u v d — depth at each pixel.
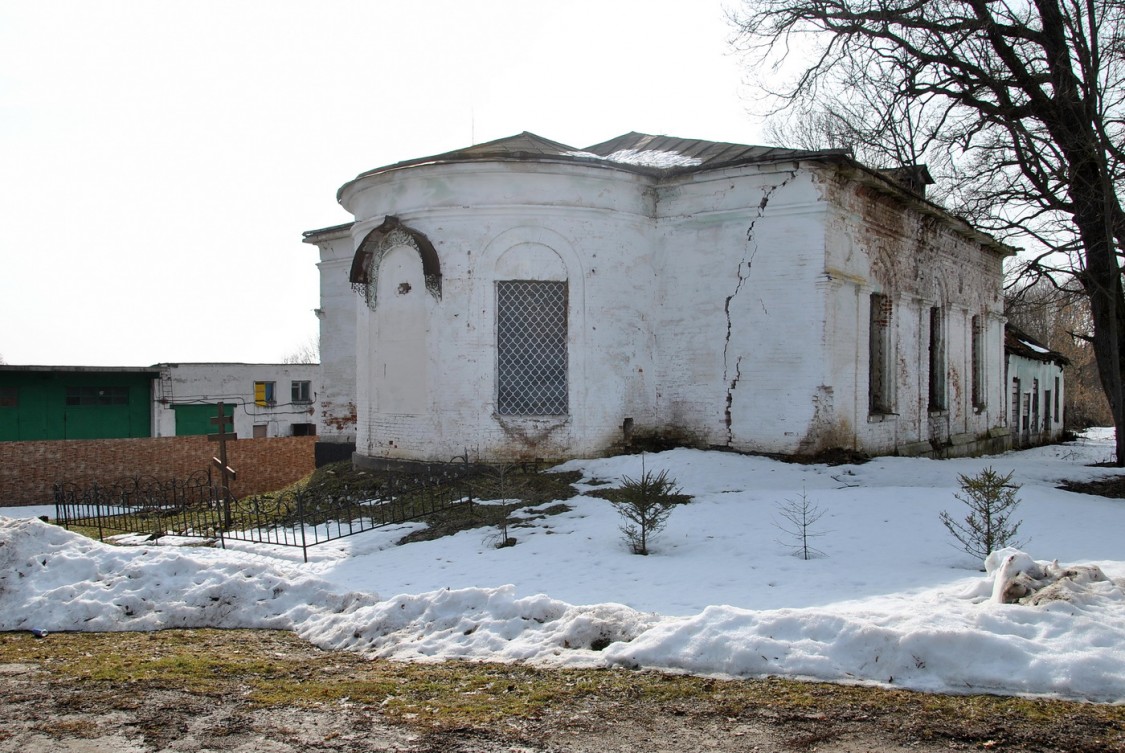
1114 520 11.51
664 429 16.72
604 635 6.84
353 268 16.36
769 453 15.65
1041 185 20.28
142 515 16.02
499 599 7.65
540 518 12.33
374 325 16.62
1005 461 18.55
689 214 16.48
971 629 5.96
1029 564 7.04
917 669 5.81
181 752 5.27
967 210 21.19
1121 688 5.41
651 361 16.70
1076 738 4.90
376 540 11.63
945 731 5.05
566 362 15.70
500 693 6.05
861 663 5.97
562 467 15.09
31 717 6.00
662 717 5.47
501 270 15.47
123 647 7.98
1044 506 12.40
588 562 9.81
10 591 9.83
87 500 16.33
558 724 5.45
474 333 15.41
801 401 15.41
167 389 37.00
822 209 15.23
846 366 16.16
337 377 22.80
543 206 15.48
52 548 10.65
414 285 15.97
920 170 23.33
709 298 16.30
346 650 7.60
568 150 18.86
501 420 15.41
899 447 18.88
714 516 11.77
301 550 11.35
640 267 16.44
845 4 19.92
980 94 20.48
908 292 19.50
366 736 5.42
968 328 24.03
